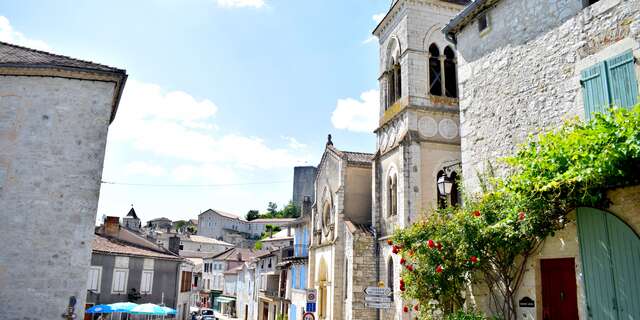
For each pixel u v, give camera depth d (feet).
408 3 89.66
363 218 105.09
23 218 51.88
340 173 107.04
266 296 171.22
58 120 55.01
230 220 458.50
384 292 56.24
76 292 51.60
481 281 39.83
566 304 32.40
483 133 45.62
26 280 50.62
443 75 88.58
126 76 58.29
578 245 31.55
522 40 41.98
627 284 27.96
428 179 81.66
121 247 112.47
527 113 40.37
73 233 52.80
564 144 29.60
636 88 31.07
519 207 32.86
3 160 52.70
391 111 91.61
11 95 54.39
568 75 36.65
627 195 28.27
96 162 55.11
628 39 32.17
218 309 262.06
